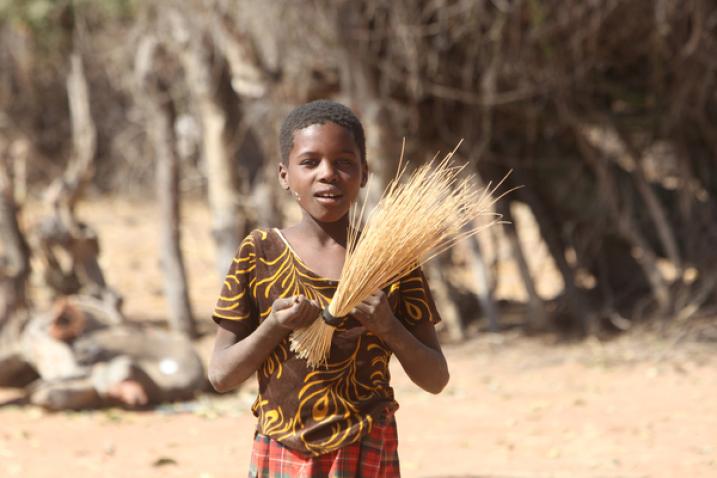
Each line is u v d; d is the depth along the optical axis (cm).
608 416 1652
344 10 2102
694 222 2389
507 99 2152
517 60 2105
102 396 1784
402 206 648
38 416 1731
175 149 2497
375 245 629
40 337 1858
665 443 1464
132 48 2778
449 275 2536
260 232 682
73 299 2033
